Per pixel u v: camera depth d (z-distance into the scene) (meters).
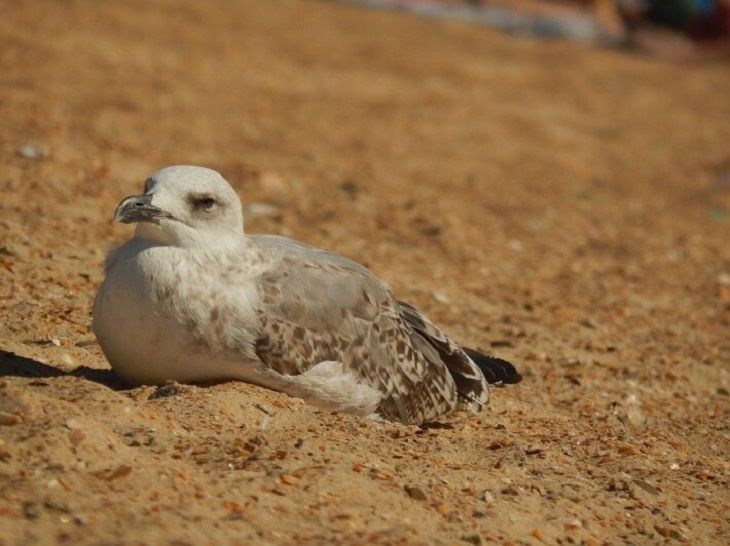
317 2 40.31
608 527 8.30
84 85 22.30
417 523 7.68
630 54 44.47
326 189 19.20
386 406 9.66
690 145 29.53
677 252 19.20
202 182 8.88
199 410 8.62
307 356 9.14
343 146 22.52
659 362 13.48
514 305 15.01
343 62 30.84
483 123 27.08
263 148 21.00
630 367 13.16
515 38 42.12
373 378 9.53
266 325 8.96
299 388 9.19
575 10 48.88
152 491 7.38
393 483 8.12
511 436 9.84
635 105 33.59
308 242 16.05
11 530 6.67
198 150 19.80
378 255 16.09
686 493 9.14
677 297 16.67
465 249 17.22
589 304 15.63
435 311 14.15
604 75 37.72
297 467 8.05
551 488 8.66
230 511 7.32
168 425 8.38
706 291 17.16
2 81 21.27
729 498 9.22
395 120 25.59
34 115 19.22
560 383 12.27
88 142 18.36
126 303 8.70
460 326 13.71
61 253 12.95
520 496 8.39
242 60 28.16
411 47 35.38
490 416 10.46
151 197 8.72
